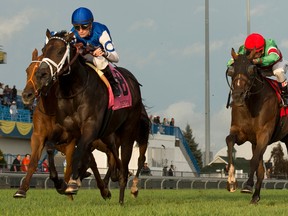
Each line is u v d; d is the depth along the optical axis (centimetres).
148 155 4369
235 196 1838
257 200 1264
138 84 1288
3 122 3959
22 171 2895
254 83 1241
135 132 1268
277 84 1302
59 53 1057
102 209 993
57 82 1092
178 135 4725
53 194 1838
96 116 1106
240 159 4756
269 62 1271
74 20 1137
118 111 1180
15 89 4150
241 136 1285
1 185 2575
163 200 1452
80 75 1092
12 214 929
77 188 1052
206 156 4262
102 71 1152
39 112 1109
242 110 1264
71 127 1110
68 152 1198
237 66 1208
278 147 5091
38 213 938
